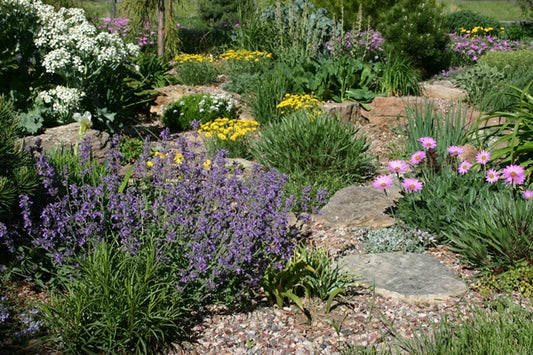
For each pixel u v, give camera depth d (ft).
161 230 12.60
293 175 20.66
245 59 38.24
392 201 18.48
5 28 23.66
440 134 22.94
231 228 12.42
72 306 11.05
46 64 22.90
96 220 13.64
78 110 24.36
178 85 35.68
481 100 32.12
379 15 46.44
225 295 12.67
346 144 21.79
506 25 65.41
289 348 11.40
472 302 13.03
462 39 44.93
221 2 63.93
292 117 23.84
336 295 13.37
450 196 16.33
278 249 12.09
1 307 11.32
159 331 11.21
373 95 31.83
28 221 11.96
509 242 13.96
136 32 45.29
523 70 34.81
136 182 13.96
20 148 14.25
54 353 10.78
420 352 11.02
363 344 11.55
